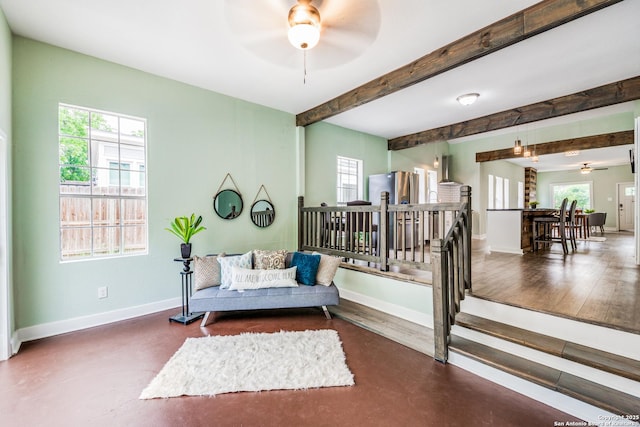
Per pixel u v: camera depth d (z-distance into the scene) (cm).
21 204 268
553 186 1127
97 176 332
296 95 407
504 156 668
